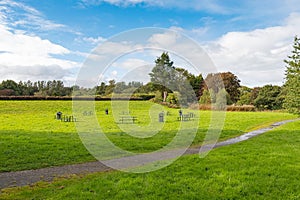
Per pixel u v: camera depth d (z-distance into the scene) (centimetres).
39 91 6078
